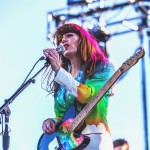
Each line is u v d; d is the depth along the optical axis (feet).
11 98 12.20
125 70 11.55
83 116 11.51
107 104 11.94
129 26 25.91
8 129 12.41
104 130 11.64
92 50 12.11
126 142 21.04
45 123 12.05
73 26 12.30
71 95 11.91
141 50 11.85
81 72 12.05
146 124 24.38
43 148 11.97
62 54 12.20
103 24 26.09
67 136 11.74
